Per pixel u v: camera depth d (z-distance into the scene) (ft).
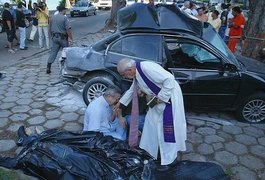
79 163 9.93
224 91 16.28
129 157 10.96
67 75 18.28
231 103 16.61
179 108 11.30
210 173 10.54
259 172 12.65
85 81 18.10
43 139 11.56
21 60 30.83
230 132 15.90
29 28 55.83
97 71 17.62
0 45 39.70
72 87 19.81
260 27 29.48
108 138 11.79
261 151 14.23
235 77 16.01
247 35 30.71
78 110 17.83
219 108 16.76
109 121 13.29
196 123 16.74
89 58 17.60
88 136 11.69
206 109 16.84
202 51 16.10
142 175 10.16
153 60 16.34
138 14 17.06
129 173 10.28
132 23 16.84
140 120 13.48
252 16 30.25
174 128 11.20
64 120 16.56
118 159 10.78
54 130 12.31
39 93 20.36
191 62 16.28
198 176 10.34
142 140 12.08
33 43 41.29
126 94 12.40
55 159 10.03
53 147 10.54
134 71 11.05
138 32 16.65
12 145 13.89
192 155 13.66
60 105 18.43
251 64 18.67
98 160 10.24
